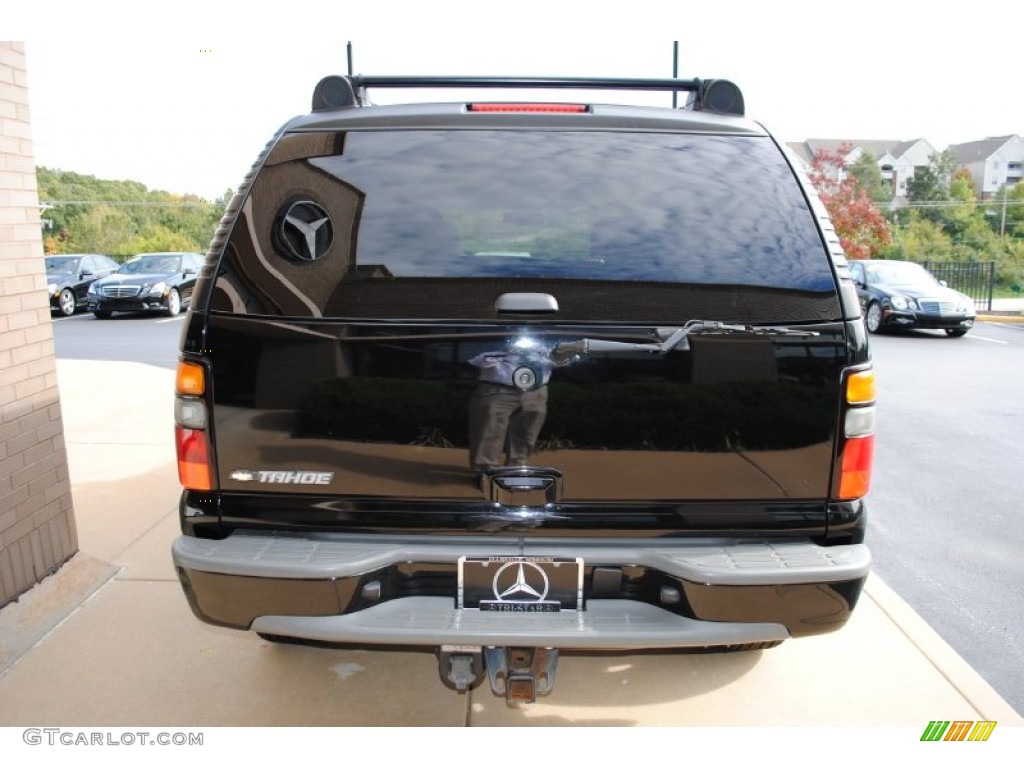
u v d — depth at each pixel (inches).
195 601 84.3
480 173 88.8
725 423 82.8
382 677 114.4
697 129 93.5
